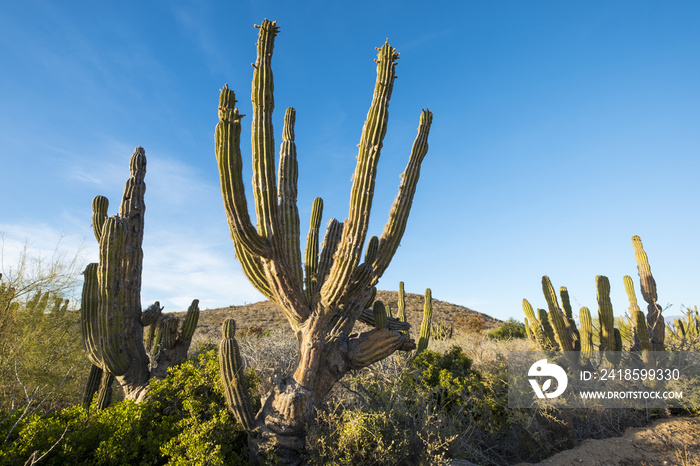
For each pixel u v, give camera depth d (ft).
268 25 15.17
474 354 32.86
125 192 21.70
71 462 12.85
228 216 14.25
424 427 16.44
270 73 15.11
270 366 28.02
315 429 14.79
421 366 24.59
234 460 14.90
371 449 14.28
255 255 15.40
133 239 20.85
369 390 21.53
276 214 15.35
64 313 28.43
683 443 21.15
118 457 13.56
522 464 18.85
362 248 15.29
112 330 19.24
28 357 24.00
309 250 20.63
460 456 17.94
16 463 11.87
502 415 21.03
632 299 32.60
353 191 15.28
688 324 36.68
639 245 33.58
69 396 24.44
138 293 20.93
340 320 16.60
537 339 30.55
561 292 32.45
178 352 21.53
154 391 17.87
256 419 15.89
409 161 17.25
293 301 16.53
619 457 19.70
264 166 14.93
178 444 14.38
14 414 14.20
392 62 15.76
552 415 20.94
